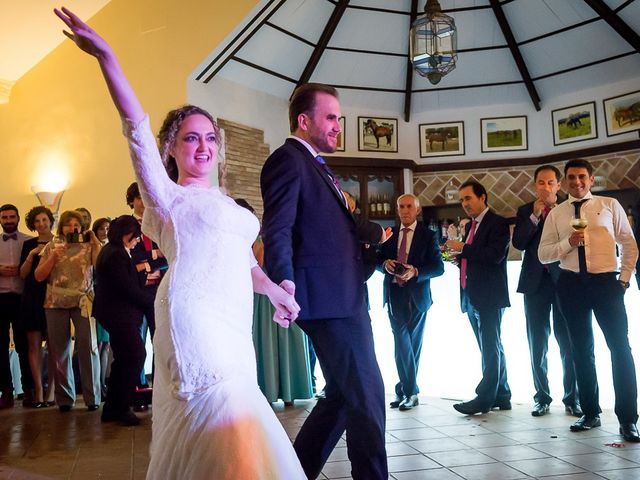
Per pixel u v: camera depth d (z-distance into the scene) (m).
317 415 2.65
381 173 10.23
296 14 8.45
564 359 4.57
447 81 10.08
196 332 1.79
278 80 9.37
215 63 8.32
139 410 5.38
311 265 2.51
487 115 10.38
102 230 6.05
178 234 1.84
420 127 10.52
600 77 9.52
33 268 5.68
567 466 3.26
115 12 8.70
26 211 9.15
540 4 8.84
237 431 1.72
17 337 5.82
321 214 2.56
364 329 2.54
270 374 5.15
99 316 4.81
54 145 9.06
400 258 4.93
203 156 2.04
